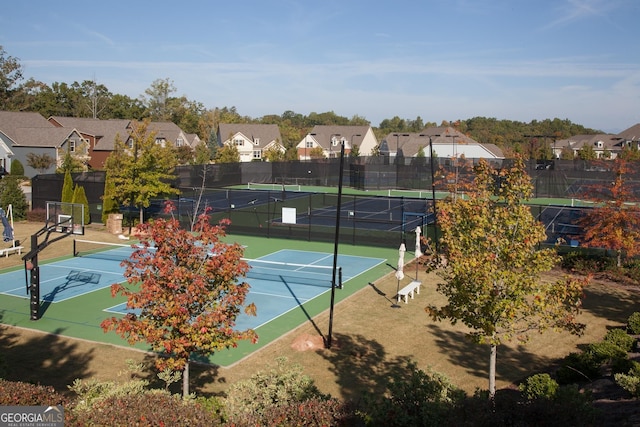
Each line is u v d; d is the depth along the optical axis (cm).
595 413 973
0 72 9694
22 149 6600
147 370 1588
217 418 966
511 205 1303
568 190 5938
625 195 2630
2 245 3231
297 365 1184
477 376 1554
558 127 14862
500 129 14000
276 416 905
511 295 1252
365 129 11025
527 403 964
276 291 2431
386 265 2947
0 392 952
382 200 5538
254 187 6431
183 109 12300
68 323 1997
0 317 2061
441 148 8888
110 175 3741
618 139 11075
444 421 915
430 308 1345
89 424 870
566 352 1742
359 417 959
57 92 11794
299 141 12031
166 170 3888
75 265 2861
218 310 1251
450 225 1339
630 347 1686
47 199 4153
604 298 2358
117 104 11869
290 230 3719
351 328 1961
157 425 855
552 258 1272
